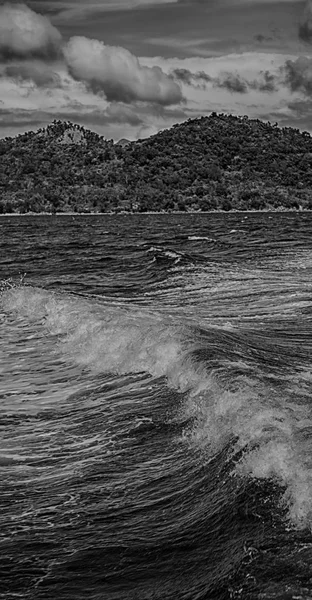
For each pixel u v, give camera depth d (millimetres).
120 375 10539
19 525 5715
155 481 6473
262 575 4469
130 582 4781
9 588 4773
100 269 30156
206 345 10484
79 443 7746
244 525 5188
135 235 61281
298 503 5117
